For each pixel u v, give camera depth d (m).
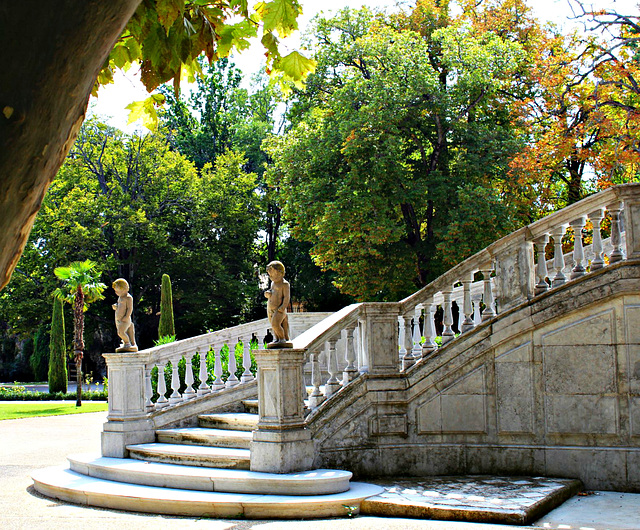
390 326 10.23
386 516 7.95
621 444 9.31
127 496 8.71
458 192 25.09
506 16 30.11
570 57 22.75
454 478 9.56
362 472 9.80
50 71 1.34
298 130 30.92
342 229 26.95
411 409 10.06
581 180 26.42
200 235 45.44
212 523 7.79
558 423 9.62
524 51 27.70
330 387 10.05
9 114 1.30
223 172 47.62
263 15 3.73
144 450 10.74
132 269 45.84
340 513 8.01
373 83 27.14
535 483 8.97
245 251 49.59
